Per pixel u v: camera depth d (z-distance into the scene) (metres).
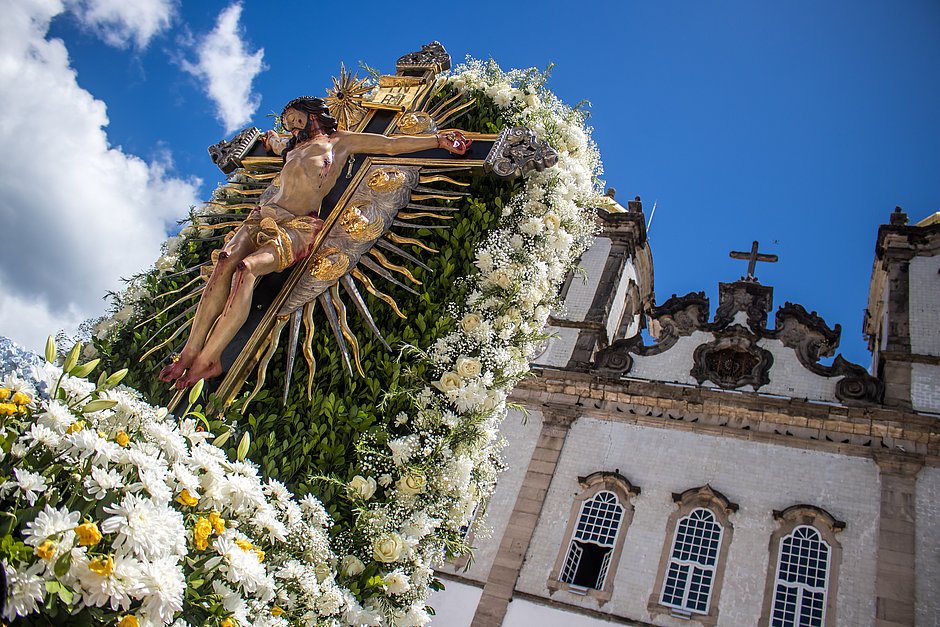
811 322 22.62
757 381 22.03
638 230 26.89
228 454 7.71
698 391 21.73
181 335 8.91
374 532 7.29
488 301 8.83
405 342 8.55
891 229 23.67
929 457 19.52
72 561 4.43
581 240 10.55
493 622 19.50
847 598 18.14
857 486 19.56
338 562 7.18
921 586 17.95
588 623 19.05
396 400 8.16
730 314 23.34
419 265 9.02
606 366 23.36
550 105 11.09
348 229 8.95
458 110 10.63
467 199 9.52
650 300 29.77
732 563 19.16
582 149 10.89
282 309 8.47
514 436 22.45
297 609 6.31
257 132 10.66
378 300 8.80
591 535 20.44
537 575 20.03
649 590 19.22
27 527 4.57
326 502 7.55
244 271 8.26
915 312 22.09
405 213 9.27
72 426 5.13
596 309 24.83
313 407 8.09
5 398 5.18
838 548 18.77
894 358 21.41
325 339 8.48
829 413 20.53
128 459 5.11
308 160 9.12
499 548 20.55
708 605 18.73
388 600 7.25
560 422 22.39
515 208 9.61
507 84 10.93
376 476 7.77
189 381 8.07
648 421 21.88
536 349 9.45
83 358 8.91
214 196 10.36
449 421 8.00
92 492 4.87
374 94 10.71
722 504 19.88
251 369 8.23
